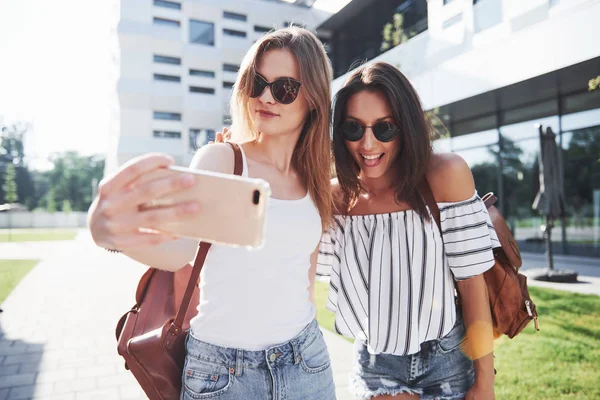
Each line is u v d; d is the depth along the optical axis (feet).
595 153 35.60
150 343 4.41
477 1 36.50
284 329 4.32
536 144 40.09
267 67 4.74
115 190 2.45
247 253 4.16
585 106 35.86
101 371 12.89
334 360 13.37
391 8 53.47
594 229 36.50
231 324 4.10
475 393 5.19
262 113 4.79
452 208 5.13
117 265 40.34
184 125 73.26
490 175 44.91
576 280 26.11
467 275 5.05
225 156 4.29
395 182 5.40
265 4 73.87
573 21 29.27
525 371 11.43
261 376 4.12
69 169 228.22
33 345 15.46
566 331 14.93
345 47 65.41
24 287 27.89
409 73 43.70
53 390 11.50
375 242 5.44
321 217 5.16
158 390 4.42
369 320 5.44
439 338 5.35
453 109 42.34
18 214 159.53
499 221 5.56
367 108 5.13
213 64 73.05
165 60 71.87
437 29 40.75
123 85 69.72
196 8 71.26
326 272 5.99
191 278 4.26
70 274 34.09
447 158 5.22
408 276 5.28
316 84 4.83
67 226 166.40
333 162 5.87
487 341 5.14
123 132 70.69
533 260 36.73
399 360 5.52
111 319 19.27
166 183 2.42
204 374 4.06
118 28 68.49
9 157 204.54
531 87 34.83
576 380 10.69
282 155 5.00
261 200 2.58
